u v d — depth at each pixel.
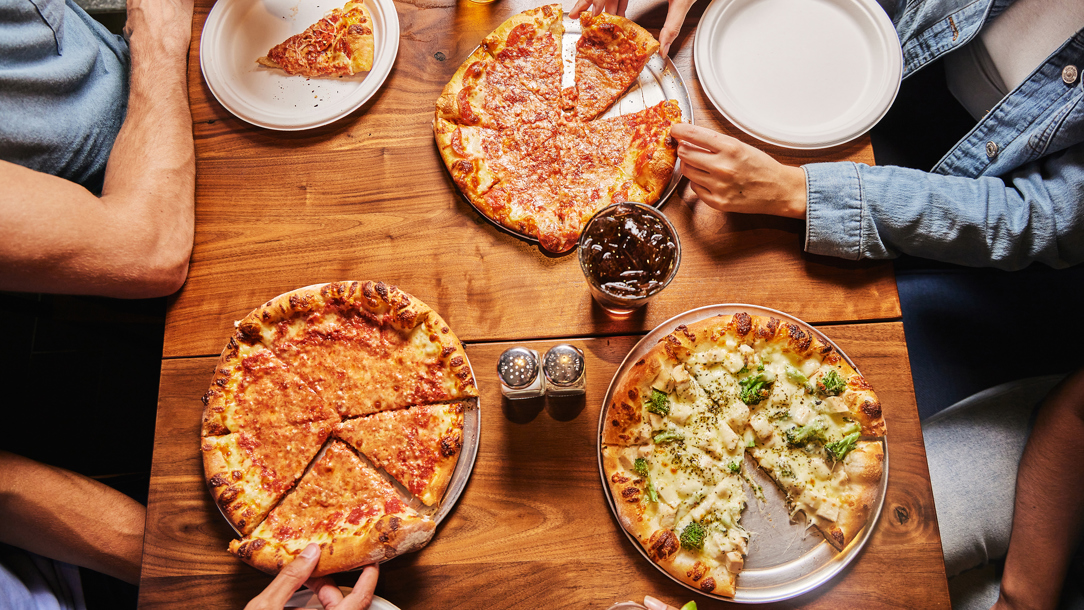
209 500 1.41
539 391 1.37
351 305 1.44
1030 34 1.69
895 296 1.42
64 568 1.71
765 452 1.38
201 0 1.67
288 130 1.57
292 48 1.59
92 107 1.61
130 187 1.45
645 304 1.46
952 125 2.10
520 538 1.35
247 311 1.50
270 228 1.54
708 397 1.42
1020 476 1.69
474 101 1.54
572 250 1.48
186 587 1.37
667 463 1.38
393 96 1.60
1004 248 1.42
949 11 1.72
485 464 1.39
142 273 1.40
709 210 1.50
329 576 1.34
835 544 1.27
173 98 1.57
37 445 2.23
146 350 2.10
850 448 1.33
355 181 1.56
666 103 1.50
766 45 1.57
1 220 1.21
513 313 1.46
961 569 1.75
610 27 1.53
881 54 1.53
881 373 1.40
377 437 1.41
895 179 1.41
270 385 1.45
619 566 1.34
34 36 1.46
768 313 1.41
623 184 1.48
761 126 1.50
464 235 1.51
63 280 1.31
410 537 1.27
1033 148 1.50
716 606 1.30
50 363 2.29
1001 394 1.83
